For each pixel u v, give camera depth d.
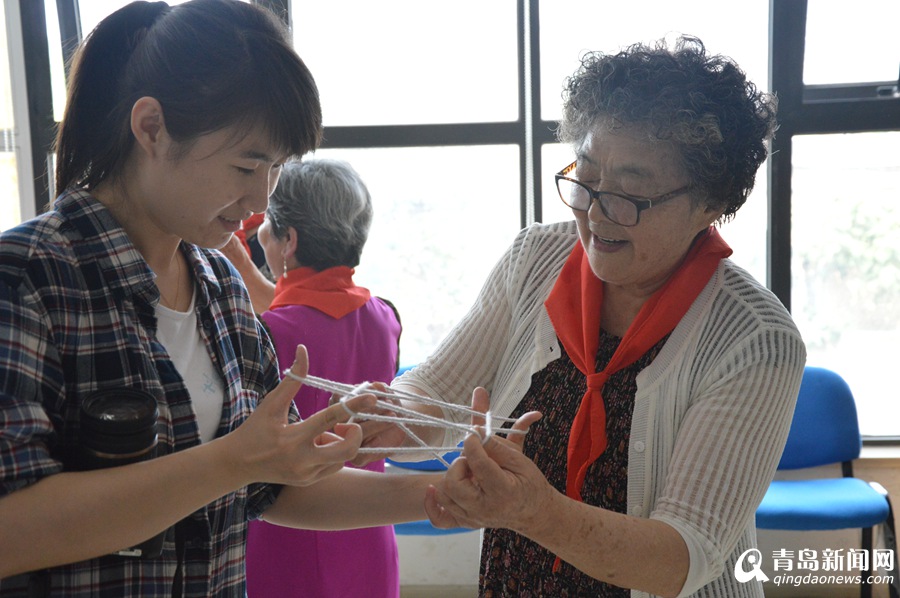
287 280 2.11
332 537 2.01
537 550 1.34
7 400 0.89
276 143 1.01
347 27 3.53
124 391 0.99
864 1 3.42
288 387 0.97
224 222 1.07
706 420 1.23
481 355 1.52
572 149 1.33
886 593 3.46
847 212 3.53
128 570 1.03
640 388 1.29
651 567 1.12
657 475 1.29
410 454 1.41
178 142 0.99
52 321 0.97
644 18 3.47
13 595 1.01
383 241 3.67
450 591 3.60
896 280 3.54
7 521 0.89
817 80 3.50
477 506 1.06
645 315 1.32
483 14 3.51
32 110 3.62
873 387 3.63
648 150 1.20
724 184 1.23
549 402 1.38
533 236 1.53
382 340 2.17
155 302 1.07
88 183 1.09
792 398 1.25
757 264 3.62
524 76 3.52
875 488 3.21
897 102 3.42
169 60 0.98
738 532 1.20
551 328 1.42
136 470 0.93
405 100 3.58
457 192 3.62
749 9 3.44
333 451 0.96
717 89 1.20
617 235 1.24
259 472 0.95
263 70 0.99
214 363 1.17
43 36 3.59
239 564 1.19
